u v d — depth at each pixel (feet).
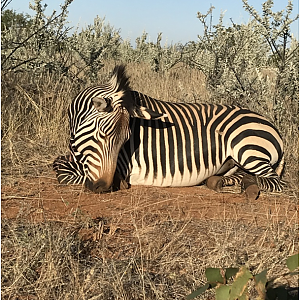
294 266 6.60
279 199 16.96
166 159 17.26
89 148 16.01
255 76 25.80
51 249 11.33
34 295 10.24
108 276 10.64
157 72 48.60
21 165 18.65
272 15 23.36
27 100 23.97
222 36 29.27
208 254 12.19
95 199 15.81
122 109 15.37
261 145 17.34
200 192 17.46
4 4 23.39
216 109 18.37
